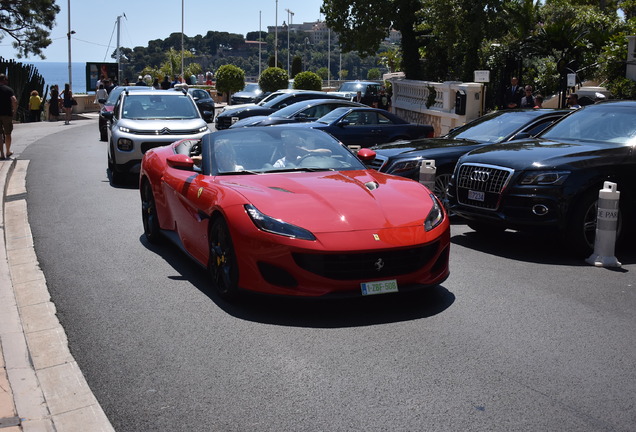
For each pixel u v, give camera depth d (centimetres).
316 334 484
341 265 509
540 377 410
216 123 2306
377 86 3281
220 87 4697
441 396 384
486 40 2278
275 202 542
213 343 471
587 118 841
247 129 692
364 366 427
